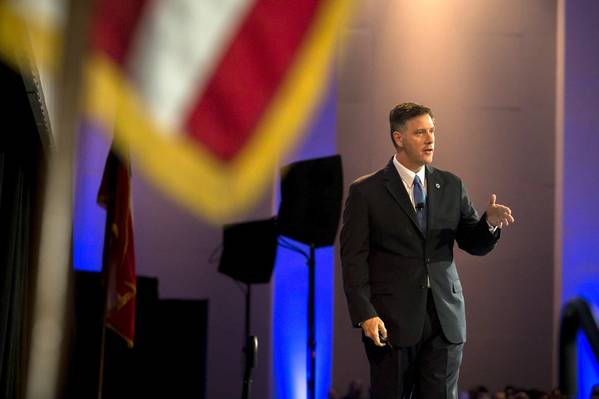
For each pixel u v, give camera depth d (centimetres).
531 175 1267
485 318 1241
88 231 1188
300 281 1236
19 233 772
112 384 958
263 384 1210
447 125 1267
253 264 1121
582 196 1245
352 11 1272
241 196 1245
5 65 558
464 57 1275
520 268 1252
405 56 1272
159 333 990
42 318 193
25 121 697
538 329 1244
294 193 1070
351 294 488
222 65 1252
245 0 1257
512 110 1273
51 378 195
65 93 151
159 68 1233
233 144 1252
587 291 1230
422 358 493
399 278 492
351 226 503
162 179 1242
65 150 165
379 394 493
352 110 1262
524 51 1282
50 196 183
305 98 1260
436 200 505
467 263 1245
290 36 1264
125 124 1206
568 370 552
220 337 1230
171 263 1241
